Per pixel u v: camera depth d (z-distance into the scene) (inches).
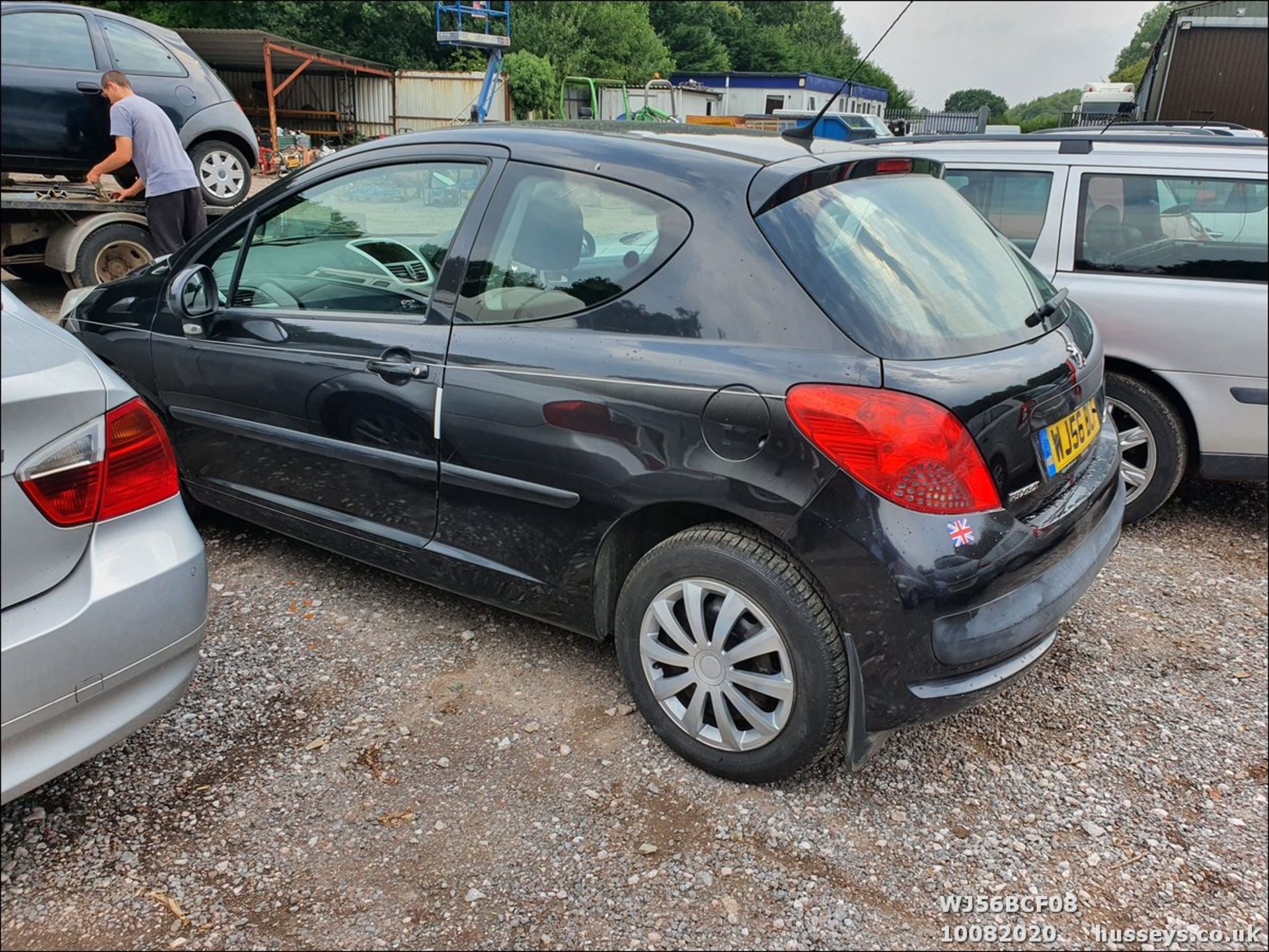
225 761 96.7
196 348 128.6
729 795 95.3
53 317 270.4
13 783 71.6
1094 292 160.1
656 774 97.8
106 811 88.8
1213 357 152.7
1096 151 166.2
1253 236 152.8
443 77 1101.7
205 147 328.8
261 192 128.1
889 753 103.8
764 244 89.0
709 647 93.5
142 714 80.7
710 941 77.9
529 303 101.4
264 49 912.9
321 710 105.9
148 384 136.8
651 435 91.4
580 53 1434.5
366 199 116.2
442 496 109.7
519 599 109.2
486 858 85.7
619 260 96.4
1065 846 91.4
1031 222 168.7
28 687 71.2
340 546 124.5
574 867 85.0
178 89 316.5
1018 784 100.0
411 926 78.0
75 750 75.4
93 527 76.8
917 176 111.9
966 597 83.2
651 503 92.9
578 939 77.5
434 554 113.3
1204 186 157.0
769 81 1347.2
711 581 92.2
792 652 88.3
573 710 108.0
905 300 89.7
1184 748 107.4
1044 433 92.9
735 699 93.2
